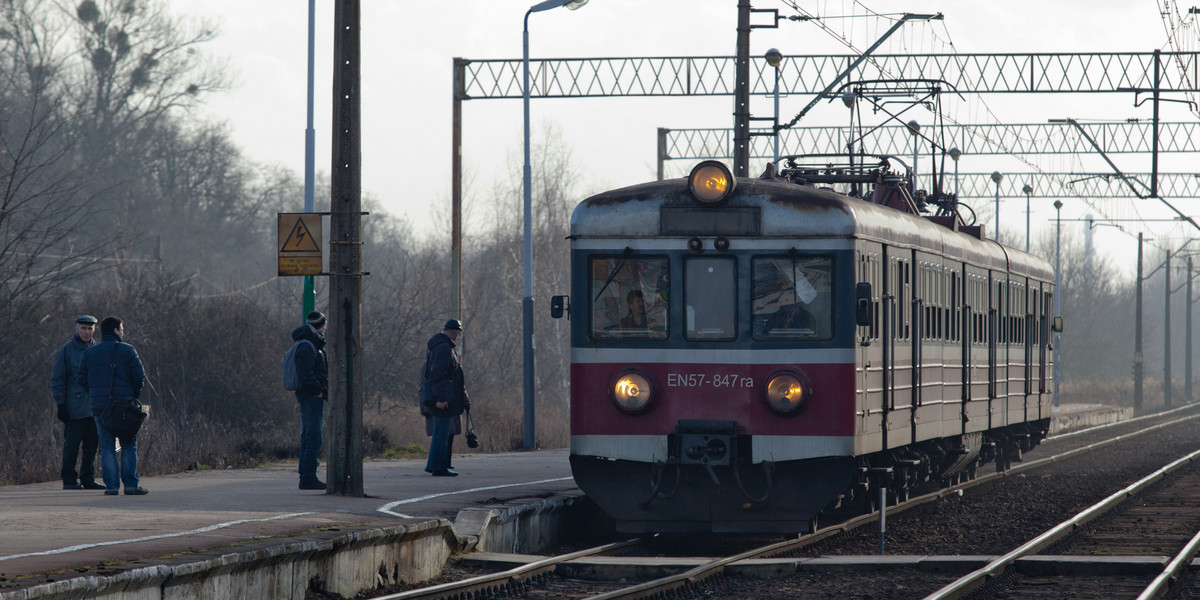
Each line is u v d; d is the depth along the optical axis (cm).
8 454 7469
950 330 6538
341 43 5375
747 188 5038
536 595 4100
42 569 3098
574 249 5078
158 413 10375
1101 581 4356
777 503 4962
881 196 6569
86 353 5416
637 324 5012
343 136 5375
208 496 5297
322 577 3819
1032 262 8925
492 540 4847
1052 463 9988
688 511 4997
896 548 5206
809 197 5003
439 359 6669
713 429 4931
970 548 5206
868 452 5144
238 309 12450
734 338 4969
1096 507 6291
